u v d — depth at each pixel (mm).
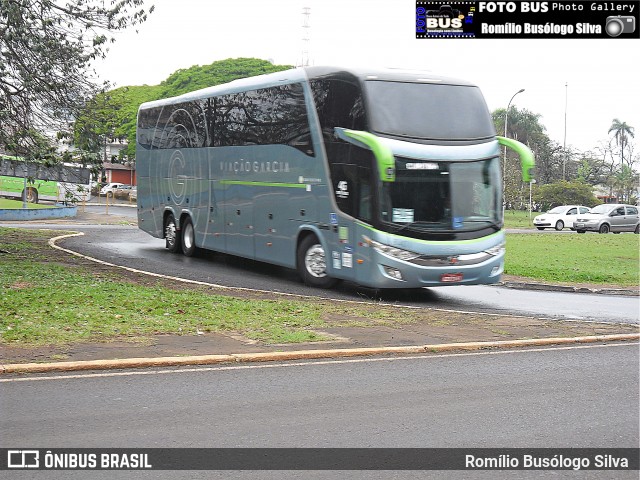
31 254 21422
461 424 7223
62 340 10172
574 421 7402
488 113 17031
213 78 80000
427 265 15836
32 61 18578
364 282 15977
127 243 27547
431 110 16328
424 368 9797
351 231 16266
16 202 54781
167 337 10828
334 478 5723
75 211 46938
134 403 7629
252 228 19812
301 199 17859
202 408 7531
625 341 12438
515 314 15297
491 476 5863
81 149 19922
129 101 28375
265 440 6574
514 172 76812
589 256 29531
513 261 26875
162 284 16844
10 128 18938
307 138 17609
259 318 12672
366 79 16062
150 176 25609
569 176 94750
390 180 15172
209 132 21859
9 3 17641
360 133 15875
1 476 5598
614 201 101750
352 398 8109
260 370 9375
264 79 19375
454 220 16094
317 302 15266
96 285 15305
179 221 23812
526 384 8977
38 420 6969
